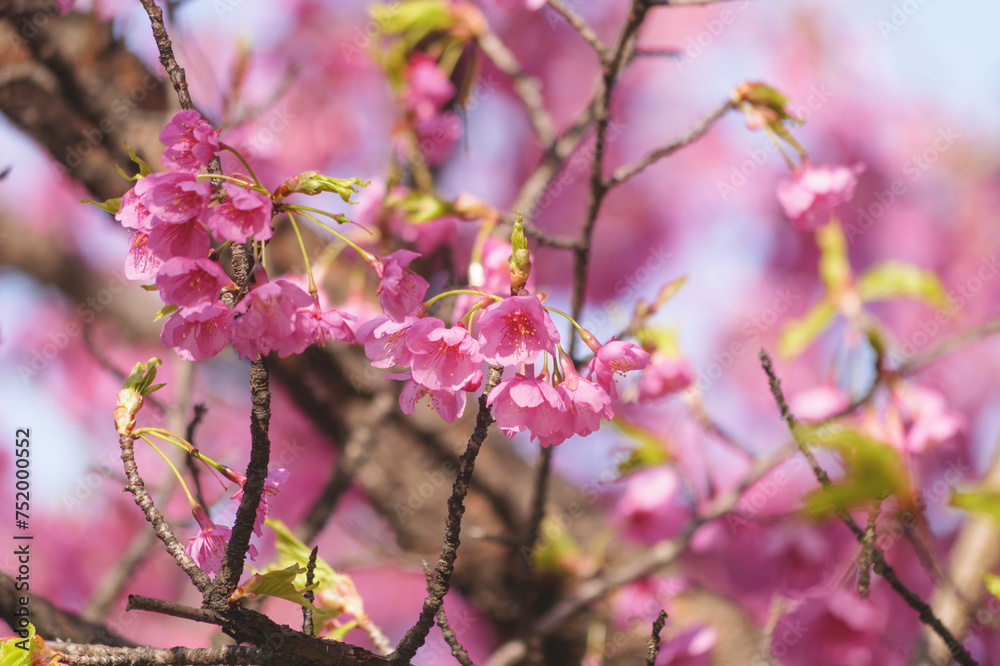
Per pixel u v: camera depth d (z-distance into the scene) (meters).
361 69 5.25
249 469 1.30
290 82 3.24
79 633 2.12
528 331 1.42
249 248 1.33
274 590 1.38
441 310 2.69
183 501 3.93
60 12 3.03
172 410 3.11
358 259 2.98
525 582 3.02
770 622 2.71
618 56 2.30
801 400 3.06
